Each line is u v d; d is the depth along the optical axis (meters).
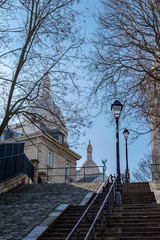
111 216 10.93
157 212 11.13
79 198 17.27
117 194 14.91
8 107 9.81
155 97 12.19
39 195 18.72
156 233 8.98
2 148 21.53
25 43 10.76
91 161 87.62
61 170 42.12
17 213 13.46
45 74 11.01
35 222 11.59
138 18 12.21
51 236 10.21
